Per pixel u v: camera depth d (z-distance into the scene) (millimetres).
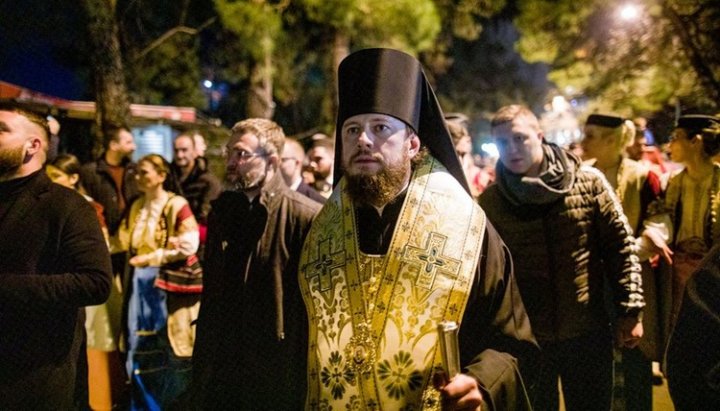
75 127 11609
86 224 2512
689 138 3520
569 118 12203
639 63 10141
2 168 2445
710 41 9094
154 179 4105
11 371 2387
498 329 1970
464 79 23219
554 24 9898
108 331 4203
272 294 2656
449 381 1708
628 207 3736
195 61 14445
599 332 2920
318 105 17703
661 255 3508
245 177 2779
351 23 7469
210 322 2756
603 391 2920
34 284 2354
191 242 3977
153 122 12523
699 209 3527
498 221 2982
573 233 2879
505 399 1844
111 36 7840
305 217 2750
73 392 2553
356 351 1874
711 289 1600
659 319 3639
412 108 1944
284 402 2471
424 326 1858
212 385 2711
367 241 1971
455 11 10242
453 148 2059
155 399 4031
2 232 2420
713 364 1533
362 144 1892
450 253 1907
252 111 11547
